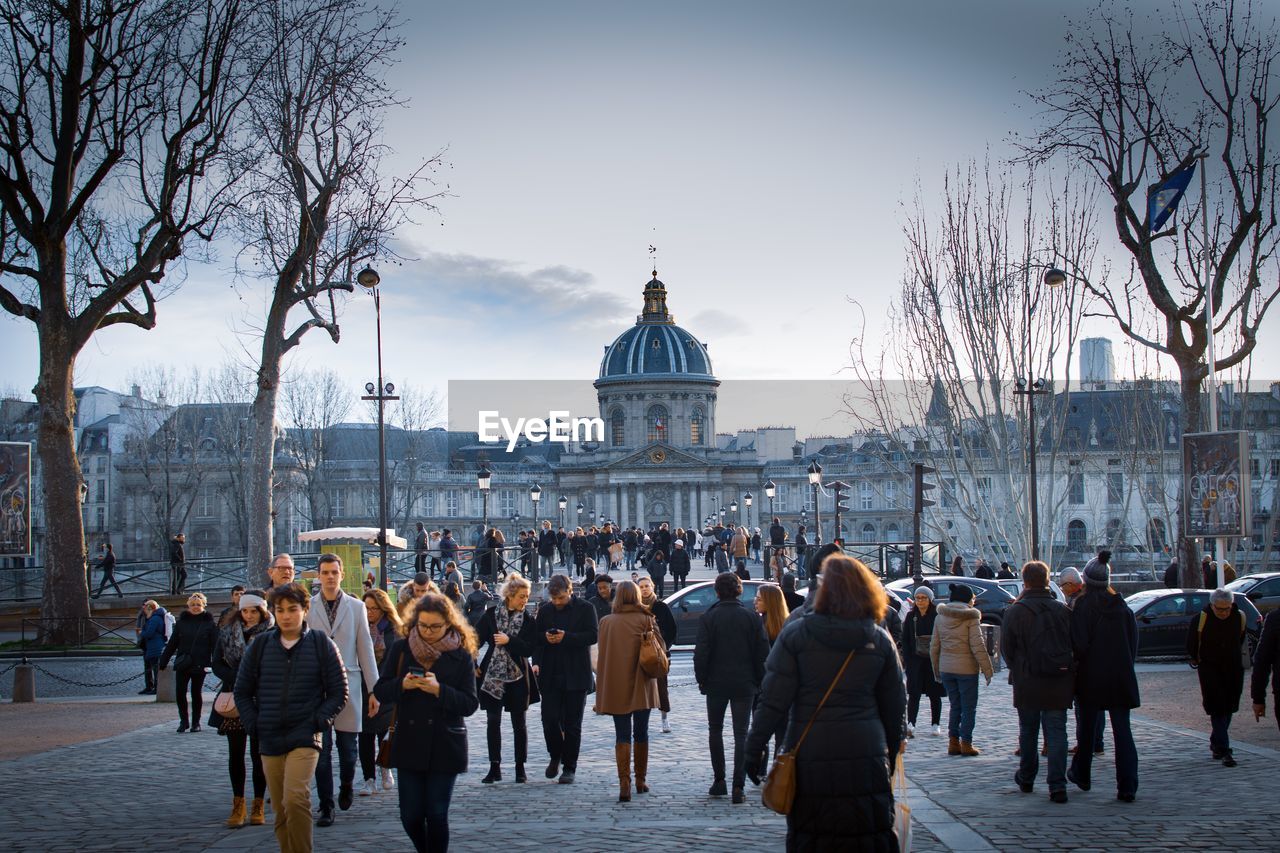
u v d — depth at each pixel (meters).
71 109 31.08
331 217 36.56
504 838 10.49
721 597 12.66
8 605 39.94
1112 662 12.09
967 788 12.84
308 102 35.03
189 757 16.08
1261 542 76.25
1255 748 15.39
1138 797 12.20
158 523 88.62
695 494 135.00
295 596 9.74
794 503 135.38
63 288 31.95
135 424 100.69
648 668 12.61
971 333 41.03
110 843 10.57
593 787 13.44
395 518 99.06
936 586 29.53
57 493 32.06
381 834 10.98
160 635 23.97
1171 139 34.62
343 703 9.80
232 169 34.16
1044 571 12.27
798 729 7.11
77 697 24.95
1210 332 29.86
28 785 13.91
